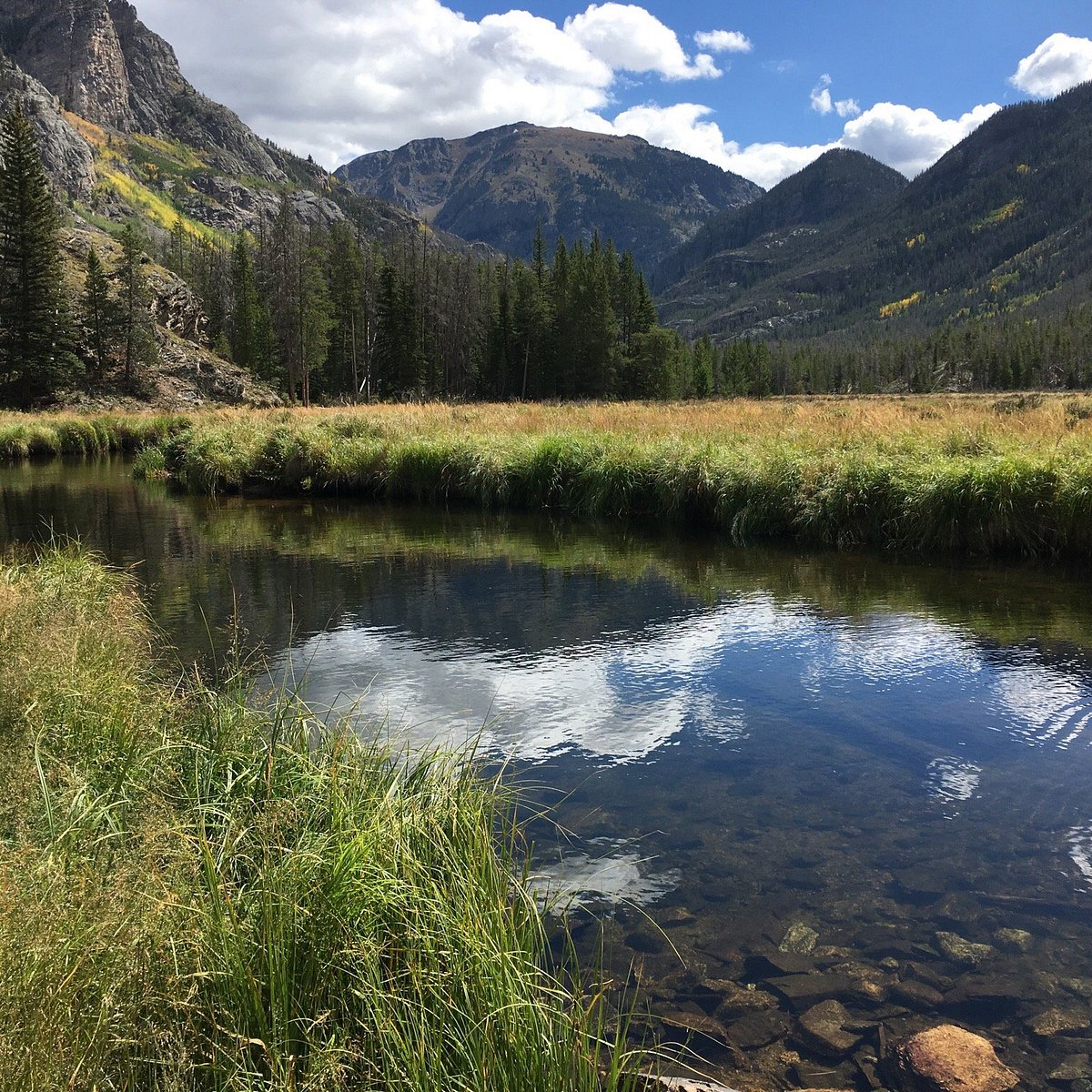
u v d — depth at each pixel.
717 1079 2.65
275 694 5.96
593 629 8.24
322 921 2.64
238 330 79.88
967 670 6.82
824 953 3.32
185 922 2.50
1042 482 11.32
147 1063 2.18
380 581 10.46
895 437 14.70
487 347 80.31
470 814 3.44
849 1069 2.71
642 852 4.05
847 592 9.56
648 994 3.05
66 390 55.72
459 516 16.17
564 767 5.07
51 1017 1.99
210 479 20.69
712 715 5.93
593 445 17.17
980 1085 2.61
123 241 62.78
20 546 12.43
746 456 14.77
